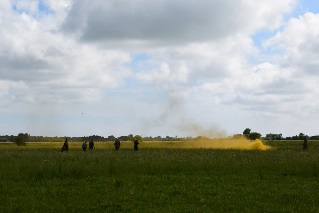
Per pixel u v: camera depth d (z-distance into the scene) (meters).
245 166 29.42
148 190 21.19
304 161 29.64
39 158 36.59
